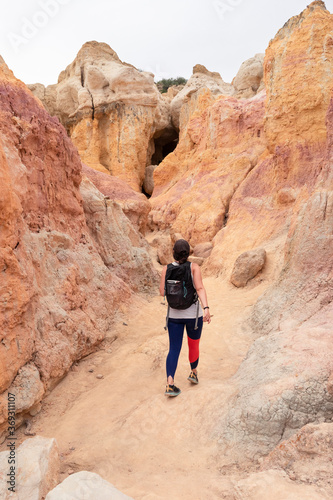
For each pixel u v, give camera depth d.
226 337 5.48
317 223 5.47
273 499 1.99
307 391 2.88
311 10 11.72
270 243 10.17
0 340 3.33
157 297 8.65
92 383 4.50
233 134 16.64
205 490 2.28
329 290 4.75
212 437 2.96
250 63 23.70
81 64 25.86
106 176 13.67
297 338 3.73
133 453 2.93
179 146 22.31
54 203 5.94
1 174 3.47
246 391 3.21
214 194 15.03
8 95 4.97
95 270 6.66
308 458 2.31
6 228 3.58
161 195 20.36
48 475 2.41
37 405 3.75
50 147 5.87
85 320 5.34
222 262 10.99
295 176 11.40
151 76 24.59
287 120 11.62
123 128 24.17
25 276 3.87
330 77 11.00
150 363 4.85
